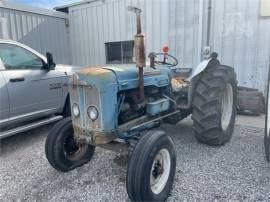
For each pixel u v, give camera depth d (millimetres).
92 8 7207
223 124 3430
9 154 3428
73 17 7668
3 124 3324
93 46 7480
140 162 1981
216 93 3064
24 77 3541
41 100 3826
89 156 2977
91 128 2246
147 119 2715
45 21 7191
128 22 6641
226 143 3432
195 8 5652
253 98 4754
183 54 5996
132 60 6801
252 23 5086
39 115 3842
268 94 2746
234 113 3656
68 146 2768
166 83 3031
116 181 2570
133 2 6465
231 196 2211
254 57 5191
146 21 6375
